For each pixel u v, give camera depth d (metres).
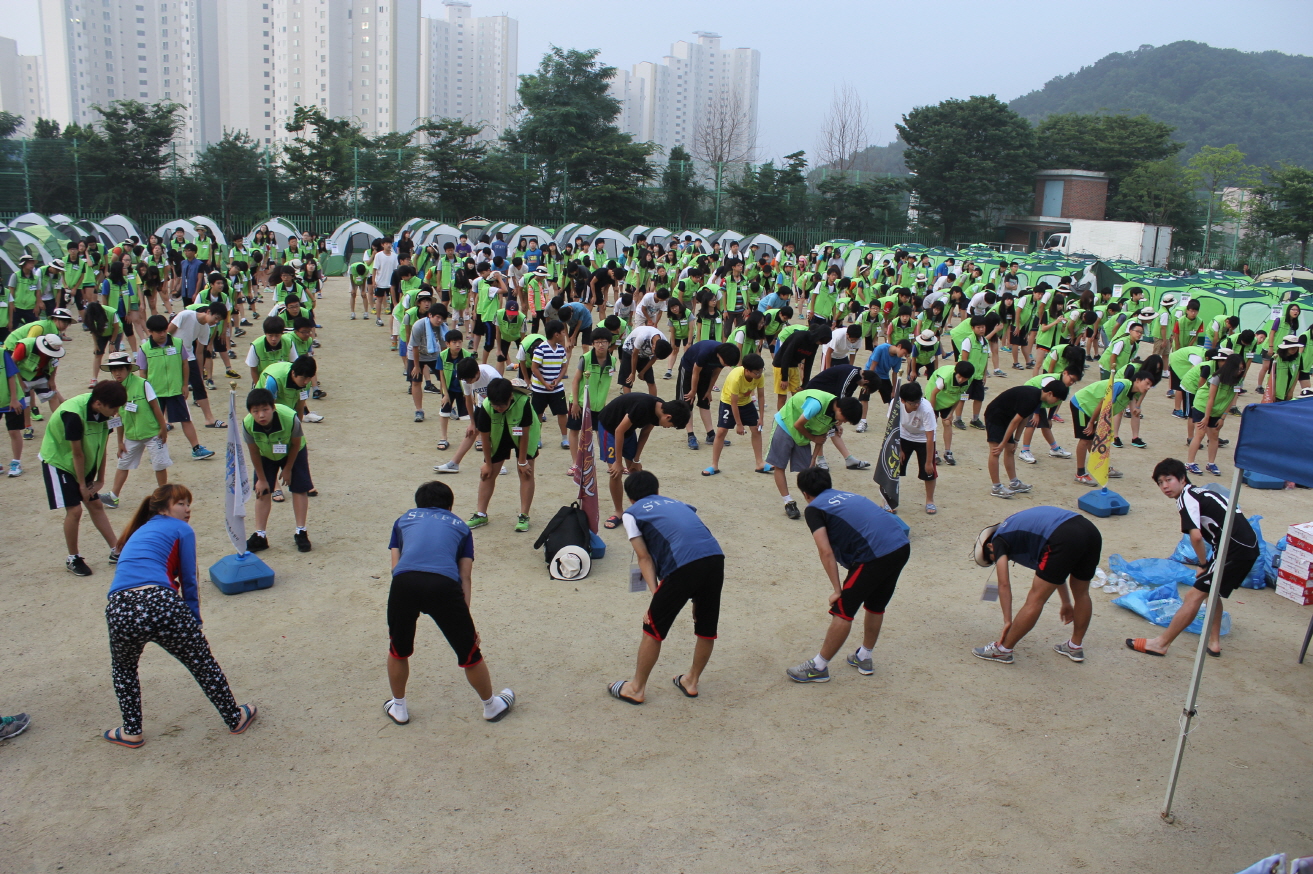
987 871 4.30
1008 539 6.34
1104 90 166.25
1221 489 9.80
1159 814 4.78
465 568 5.29
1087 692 6.02
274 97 91.44
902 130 52.84
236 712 5.13
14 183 34.84
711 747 5.22
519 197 41.81
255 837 4.35
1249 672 6.38
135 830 4.37
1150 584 7.73
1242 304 21.50
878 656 6.41
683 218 44.19
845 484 10.30
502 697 5.45
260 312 19.97
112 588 4.83
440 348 11.78
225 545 7.74
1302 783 5.10
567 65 46.84
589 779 4.88
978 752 5.28
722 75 135.75
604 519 8.73
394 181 38.94
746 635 6.62
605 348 10.14
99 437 6.96
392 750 5.06
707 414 11.47
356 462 10.22
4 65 122.94
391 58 87.19
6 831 4.33
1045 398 10.37
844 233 45.97
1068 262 30.66
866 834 4.53
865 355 19.23
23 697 5.44
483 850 4.31
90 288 17.28
